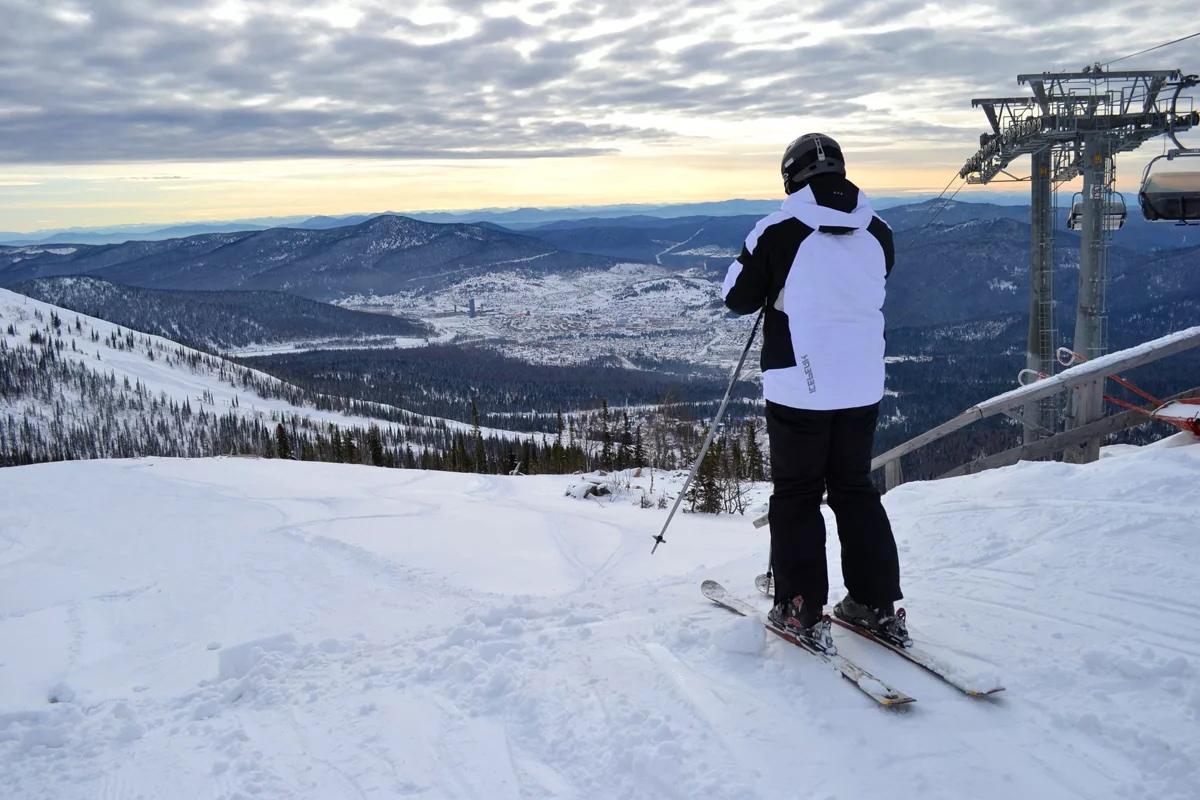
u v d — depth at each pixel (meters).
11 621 5.50
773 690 2.17
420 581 6.28
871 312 2.35
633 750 1.93
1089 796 1.60
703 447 2.91
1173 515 3.04
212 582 6.61
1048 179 11.28
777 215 2.36
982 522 3.50
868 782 1.70
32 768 2.48
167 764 2.33
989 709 1.98
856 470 2.45
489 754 2.09
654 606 3.16
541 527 8.97
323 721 2.46
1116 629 2.29
